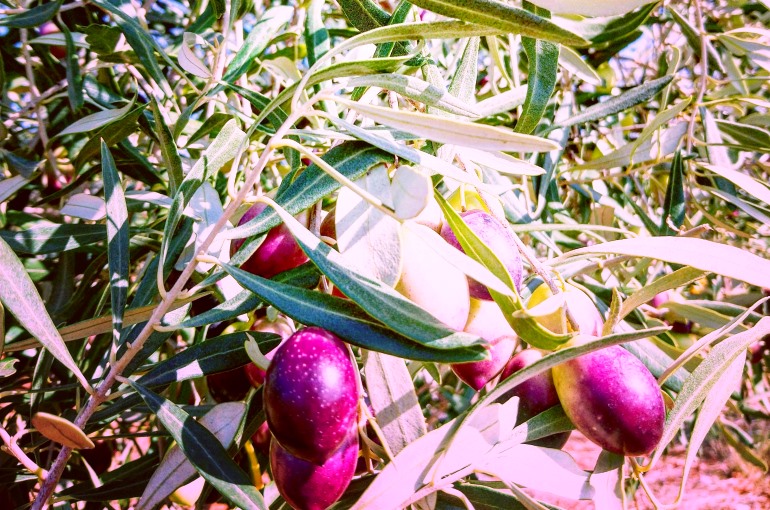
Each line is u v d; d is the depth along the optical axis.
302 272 0.13
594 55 0.32
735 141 0.30
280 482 0.11
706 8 0.40
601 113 0.22
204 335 0.22
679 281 0.14
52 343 0.13
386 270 0.11
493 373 0.13
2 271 0.13
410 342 0.10
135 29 0.22
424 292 0.11
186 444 0.12
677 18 0.27
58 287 0.24
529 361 0.13
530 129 0.15
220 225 0.11
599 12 0.09
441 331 0.10
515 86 0.24
